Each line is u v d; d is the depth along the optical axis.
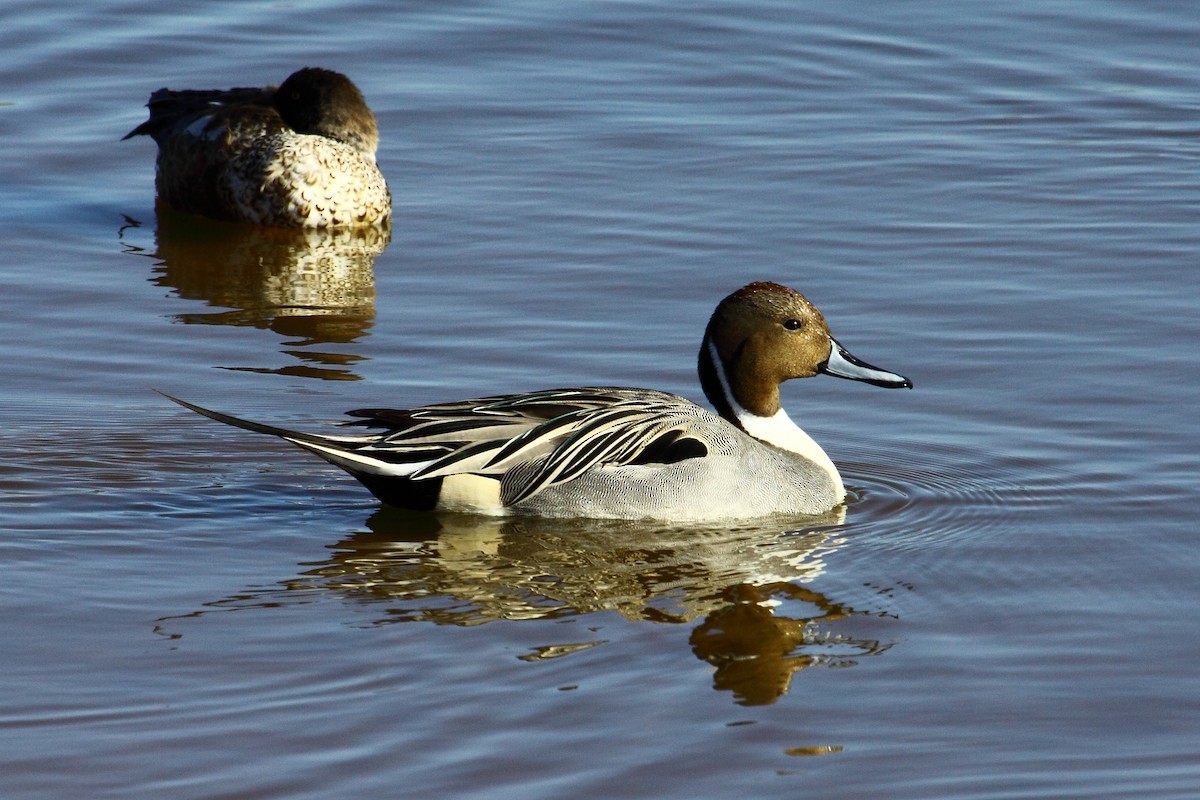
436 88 23.00
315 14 25.39
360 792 8.64
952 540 12.23
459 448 12.48
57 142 21.64
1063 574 11.57
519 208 19.50
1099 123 22.08
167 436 13.88
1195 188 19.98
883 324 16.22
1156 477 13.16
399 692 9.71
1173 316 16.25
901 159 20.83
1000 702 9.71
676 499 12.56
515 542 12.20
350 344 15.98
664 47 24.41
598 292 17.09
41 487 12.82
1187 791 8.77
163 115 21.09
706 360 13.72
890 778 8.88
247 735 9.19
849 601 11.17
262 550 11.92
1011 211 19.27
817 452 13.43
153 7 25.33
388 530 12.37
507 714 9.46
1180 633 10.62
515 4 25.77
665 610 10.98
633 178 20.28
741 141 21.39
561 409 12.77
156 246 19.11
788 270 17.58
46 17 24.84
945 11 25.56
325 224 19.89
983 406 14.55
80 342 15.93
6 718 9.33
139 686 9.73
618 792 8.68
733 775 8.87
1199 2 25.66
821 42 24.58
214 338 16.14
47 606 10.82
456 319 16.55
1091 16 25.38
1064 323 16.16
